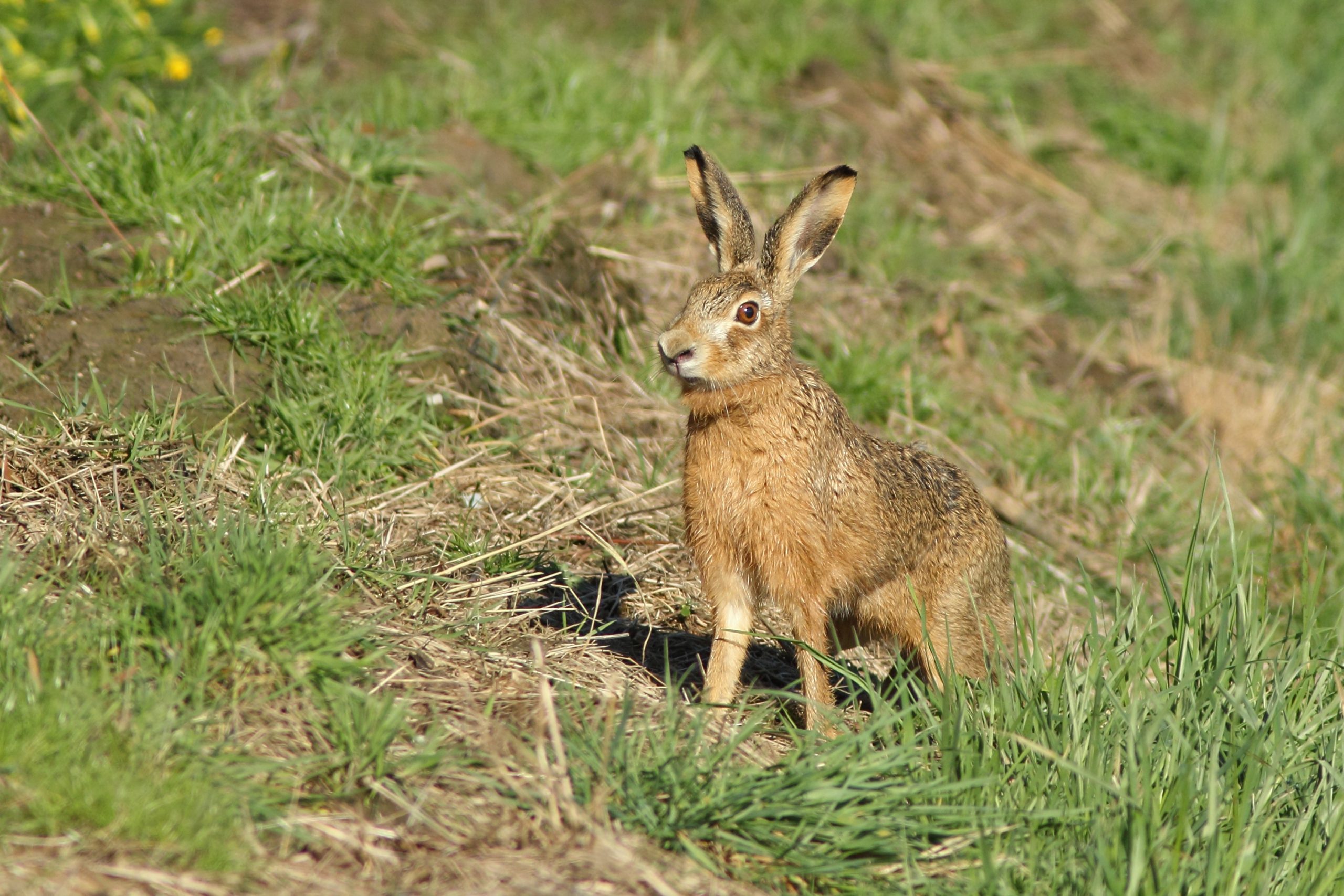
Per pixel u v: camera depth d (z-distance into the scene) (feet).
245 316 35.45
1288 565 40.81
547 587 31.73
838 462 29.04
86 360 33.71
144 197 39.50
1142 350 52.80
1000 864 22.20
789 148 57.41
